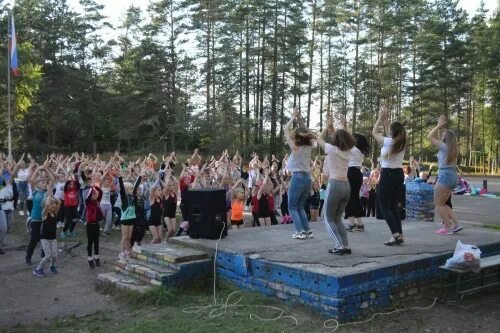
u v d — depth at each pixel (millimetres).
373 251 6617
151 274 6898
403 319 5609
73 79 43156
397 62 45781
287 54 41656
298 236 7582
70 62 44688
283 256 6422
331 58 47531
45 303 6738
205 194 7715
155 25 42906
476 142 57906
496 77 48875
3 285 7691
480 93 51719
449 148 7602
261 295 6301
